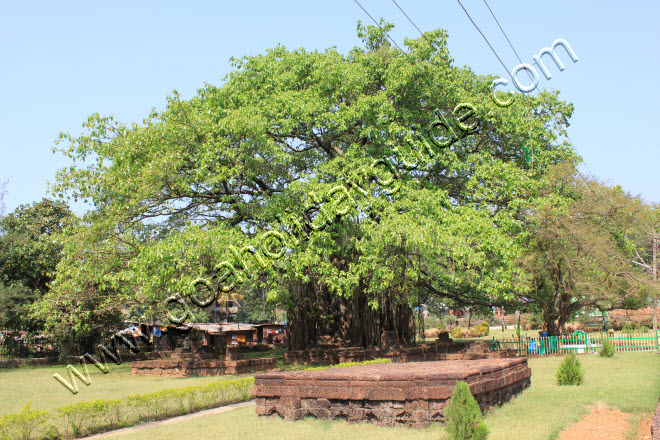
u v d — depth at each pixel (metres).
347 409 8.70
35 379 18.72
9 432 7.87
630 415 8.95
